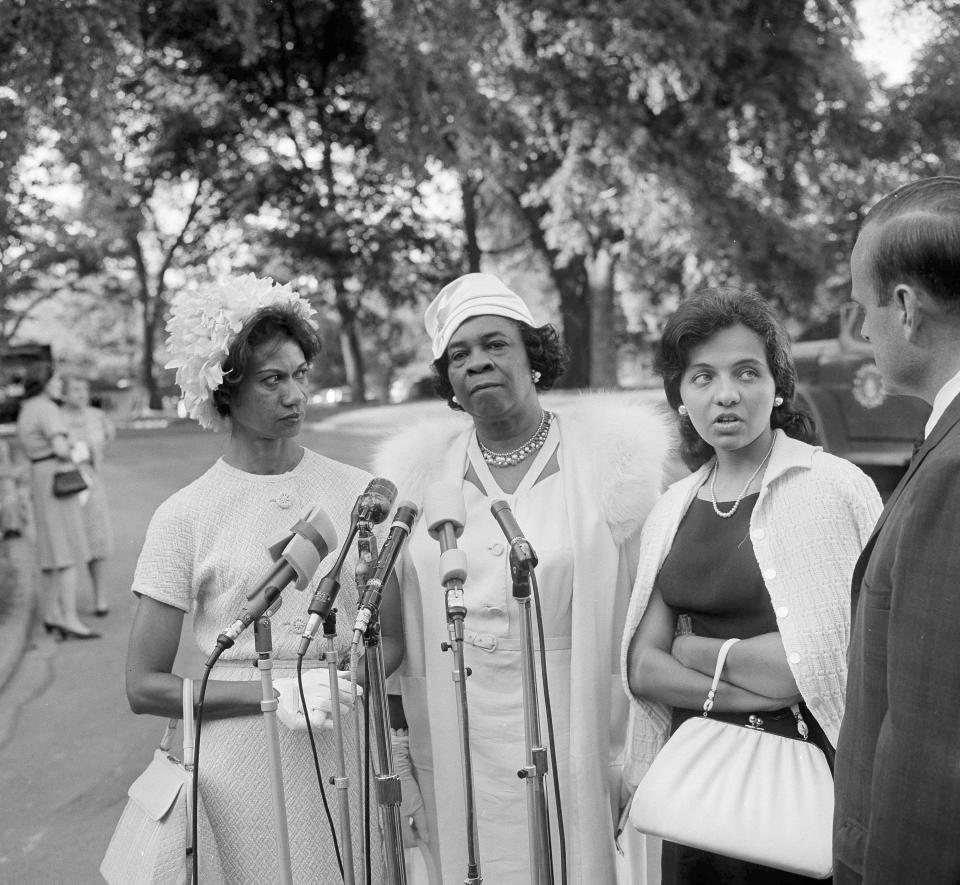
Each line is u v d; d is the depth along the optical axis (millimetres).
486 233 26703
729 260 18469
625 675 2553
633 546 2768
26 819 4594
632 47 15930
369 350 42594
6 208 12023
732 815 2229
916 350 1725
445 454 2812
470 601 2654
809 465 2402
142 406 31422
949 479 1570
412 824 2729
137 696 2471
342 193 25672
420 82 15195
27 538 10531
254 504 2555
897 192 1772
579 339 22641
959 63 18469
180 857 2328
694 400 2436
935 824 1532
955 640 1534
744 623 2387
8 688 6402
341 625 2521
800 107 17781
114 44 11062
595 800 2605
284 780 2422
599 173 18016
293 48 22375
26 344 25328
